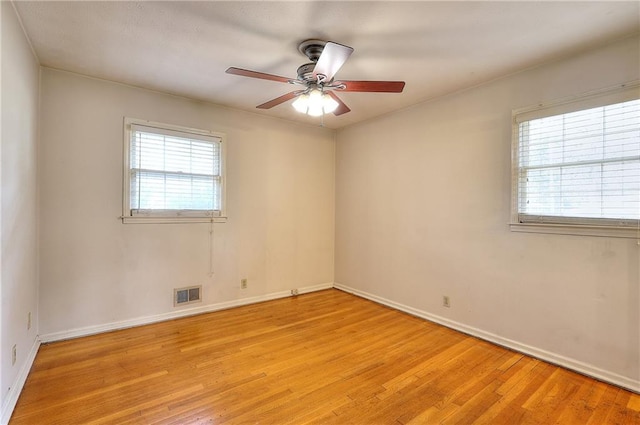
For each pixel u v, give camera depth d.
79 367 2.30
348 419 1.79
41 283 2.65
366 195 4.15
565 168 2.40
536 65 2.53
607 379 2.18
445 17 1.92
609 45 2.17
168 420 1.75
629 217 2.11
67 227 2.77
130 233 3.08
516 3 1.78
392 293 3.79
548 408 1.90
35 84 2.47
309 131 4.40
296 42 2.23
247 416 1.80
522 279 2.63
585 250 2.29
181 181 3.36
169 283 3.31
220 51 2.37
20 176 2.04
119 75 2.82
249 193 3.86
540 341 2.52
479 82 2.88
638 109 2.07
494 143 2.81
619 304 2.15
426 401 1.96
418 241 3.49
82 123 2.82
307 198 4.40
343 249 4.52
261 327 3.13
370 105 3.54
